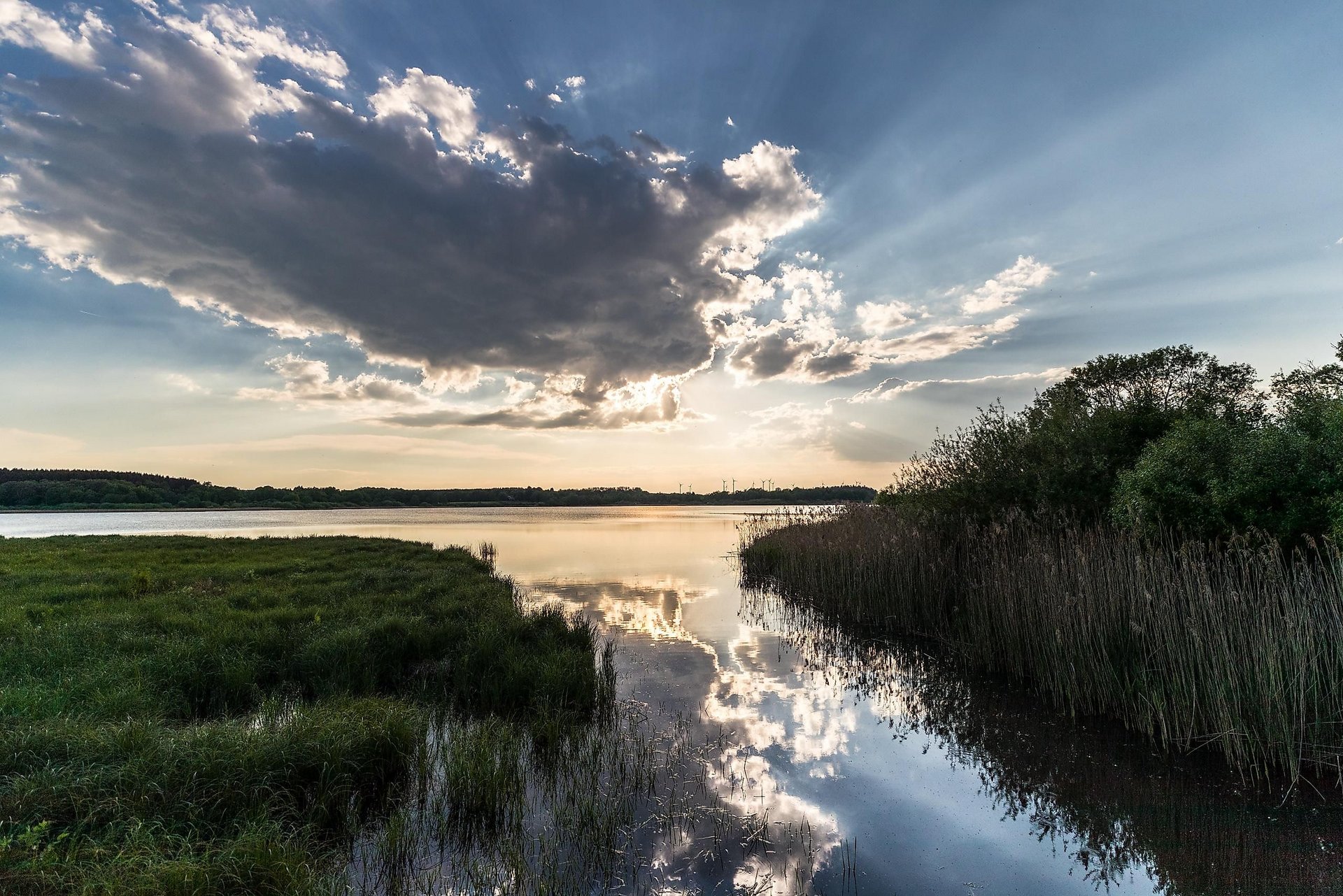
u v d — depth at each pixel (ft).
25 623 36.73
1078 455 42.93
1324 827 19.26
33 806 16.61
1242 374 47.83
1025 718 28.94
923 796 21.91
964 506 48.11
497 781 20.98
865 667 37.73
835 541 59.52
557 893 16.46
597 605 58.39
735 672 36.70
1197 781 22.41
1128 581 28.53
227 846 16.21
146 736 20.71
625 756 24.84
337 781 20.62
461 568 68.03
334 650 33.24
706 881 17.03
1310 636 22.47
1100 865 17.87
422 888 16.62
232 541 95.25
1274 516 28.86
